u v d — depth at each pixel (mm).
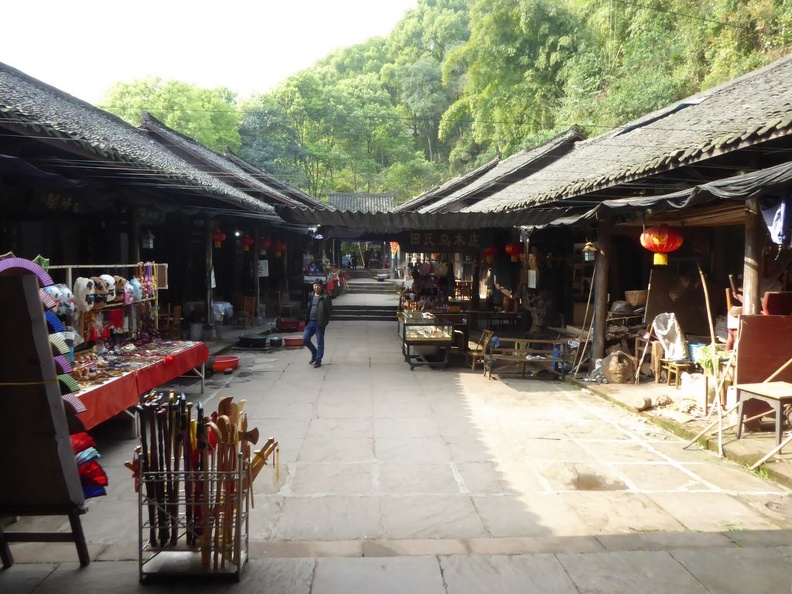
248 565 3469
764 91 8492
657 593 3172
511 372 9711
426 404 7516
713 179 7348
